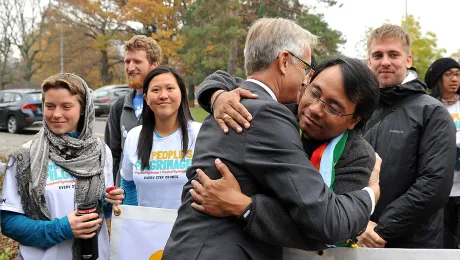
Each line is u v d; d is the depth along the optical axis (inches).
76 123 94.0
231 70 976.9
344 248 71.2
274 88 68.9
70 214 87.5
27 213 88.0
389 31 112.0
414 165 105.8
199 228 61.2
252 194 61.1
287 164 57.9
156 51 139.9
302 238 60.0
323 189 57.9
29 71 1571.1
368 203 62.1
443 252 68.9
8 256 164.1
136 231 97.0
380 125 110.1
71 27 1574.8
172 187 111.0
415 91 108.0
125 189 119.3
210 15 980.6
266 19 72.2
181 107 114.5
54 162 90.3
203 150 64.4
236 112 62.2
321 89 63.3
